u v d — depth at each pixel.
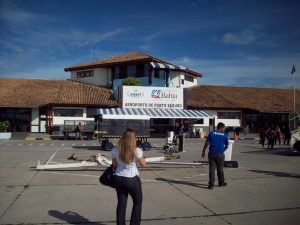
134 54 47.22
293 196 8.85
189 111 38.22
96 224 6.54
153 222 6.69
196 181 10.86
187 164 14.28
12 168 13.31
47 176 11.48
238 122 42.88
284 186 10.12
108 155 19.00
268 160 17.30
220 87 49.72
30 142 29.03
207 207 7.78
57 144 27.09
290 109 44.88
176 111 37.91
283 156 19.58
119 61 44.22
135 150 5.81
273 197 8.74
